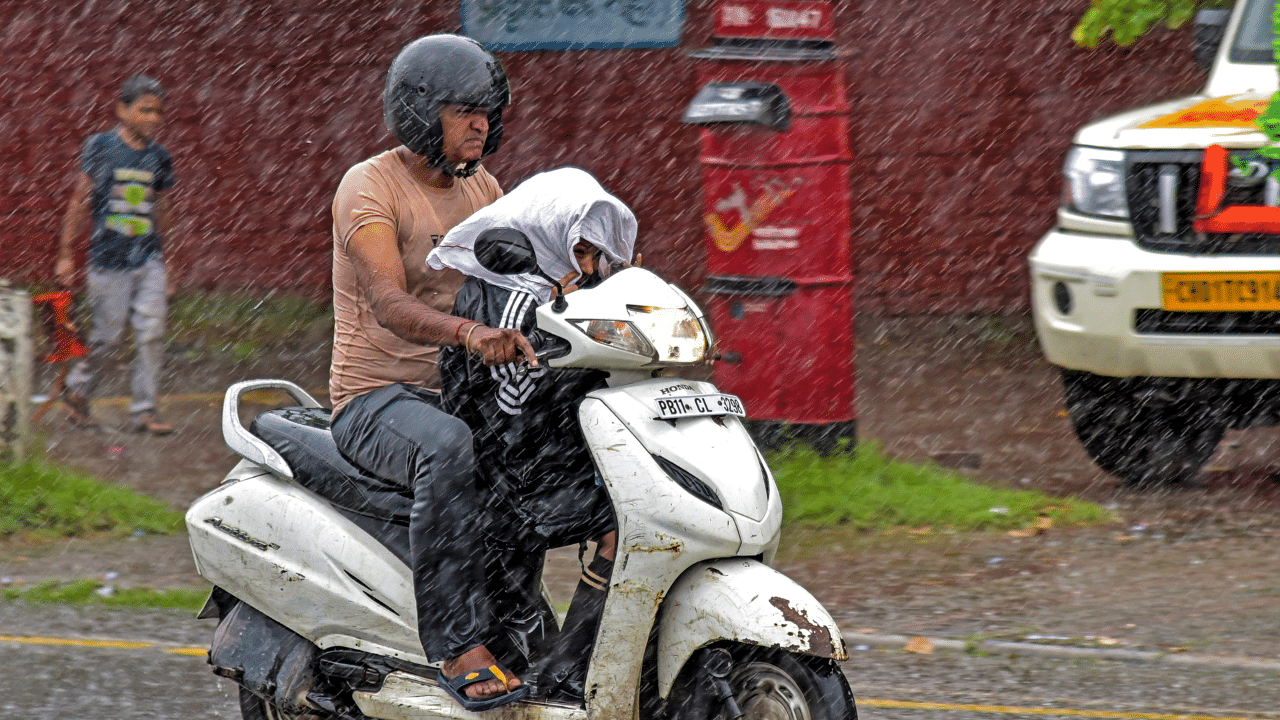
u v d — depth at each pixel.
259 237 57.72
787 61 31.72
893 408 42.19
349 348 17.84
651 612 15.61
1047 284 31.05
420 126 17.19
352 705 18.03
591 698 15.98
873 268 54.09
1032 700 20.83
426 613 16.70
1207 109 30.64
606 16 53.44
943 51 52.88
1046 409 41.56
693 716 16.02
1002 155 52.94
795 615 15.05
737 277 32.69
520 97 54.62
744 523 15.49
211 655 18.22
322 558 17.72
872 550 28.41
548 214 16.23
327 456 17.91
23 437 33.69
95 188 39.22
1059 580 26.38
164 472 35.97
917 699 20.94
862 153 53.72
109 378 47.31
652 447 15.61
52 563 28.56
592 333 15.72
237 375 47.91
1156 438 32.19
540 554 17.56
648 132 54.03
